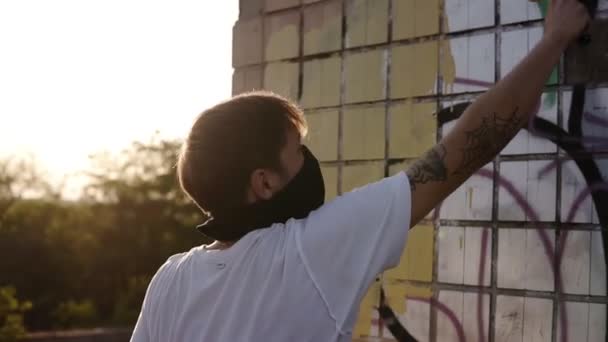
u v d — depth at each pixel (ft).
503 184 8.48
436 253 9.12
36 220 101.24
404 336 9.41
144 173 108.58
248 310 5.16
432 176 5.21
